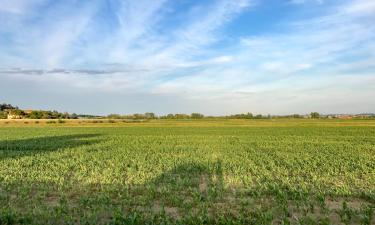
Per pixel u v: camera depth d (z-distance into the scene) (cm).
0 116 16312
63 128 8031
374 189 1527
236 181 1655
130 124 10631
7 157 2627
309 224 1068
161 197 1368
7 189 1484
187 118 18962
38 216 1116
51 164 2238
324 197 1353
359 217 1115
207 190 1430
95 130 7131
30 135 5434
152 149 3256
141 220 1073
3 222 1065
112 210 1182
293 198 1345
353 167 2161
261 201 1313
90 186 1572
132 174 1834
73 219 1091
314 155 2769
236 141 4234
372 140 4359
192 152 2983
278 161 2400
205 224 1079
